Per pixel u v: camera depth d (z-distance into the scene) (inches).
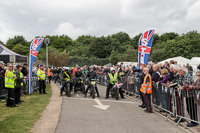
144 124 225.3
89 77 443.5
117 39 3161.9
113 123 229.1
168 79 265.7
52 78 961.5
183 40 2133.4
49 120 242.7
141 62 412.5
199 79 208.2
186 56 2085.4
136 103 359.3
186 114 235.5
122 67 540.4
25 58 801.6
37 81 564.7
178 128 211.0
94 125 221.1
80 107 322.7
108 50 2642.7
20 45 2760.8
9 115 265.0
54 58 1785.2
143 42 410.9
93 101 382.0
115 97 427.8
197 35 2293.3
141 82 326.6
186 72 224.7
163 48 2272.4
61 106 331.0
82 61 1843.0
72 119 247.1
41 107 318.7
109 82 422.3
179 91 229.1
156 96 303.1
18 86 348.2
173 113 243.6
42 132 198.1
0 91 375.6
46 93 494.0
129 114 273.4
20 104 345.1
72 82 476.1
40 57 2123.5
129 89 465.4
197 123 216.1
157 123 229.6
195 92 208.7
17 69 354.6
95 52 2615.7
